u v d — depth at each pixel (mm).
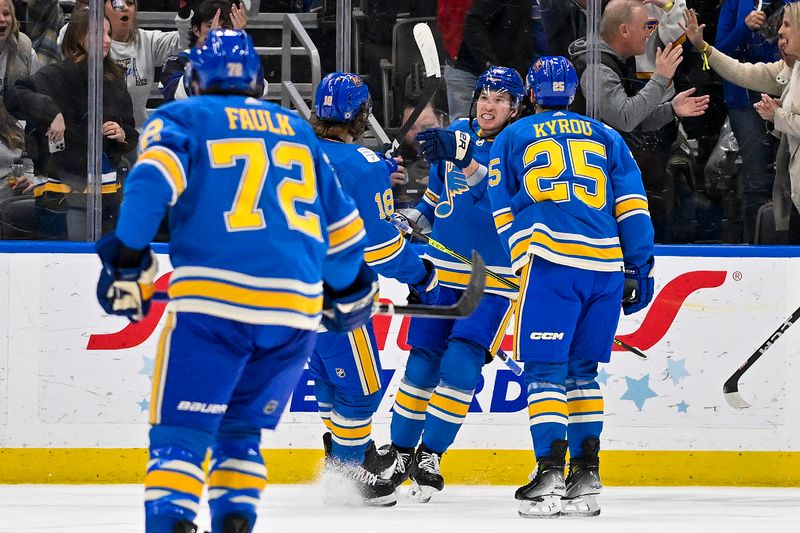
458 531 13703
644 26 19828
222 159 9578
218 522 9742
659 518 15250
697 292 19219
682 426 19141
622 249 15664
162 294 11195
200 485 9492
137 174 9125
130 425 18672
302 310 9656
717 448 19141
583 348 15508
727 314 19234
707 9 19797
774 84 19797
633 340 19125
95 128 19734
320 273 9953
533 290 15133
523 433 19109
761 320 19250
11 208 19656
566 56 20141
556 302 15055
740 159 19984
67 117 19703
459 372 16891
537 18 20094
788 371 19109
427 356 17344
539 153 15367
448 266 17266
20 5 19500
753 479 19125
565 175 15234
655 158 20094
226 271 9391
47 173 19688
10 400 18484
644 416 19125
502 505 16688
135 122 20000
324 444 17484
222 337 9391
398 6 20328
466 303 11602
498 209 15664
